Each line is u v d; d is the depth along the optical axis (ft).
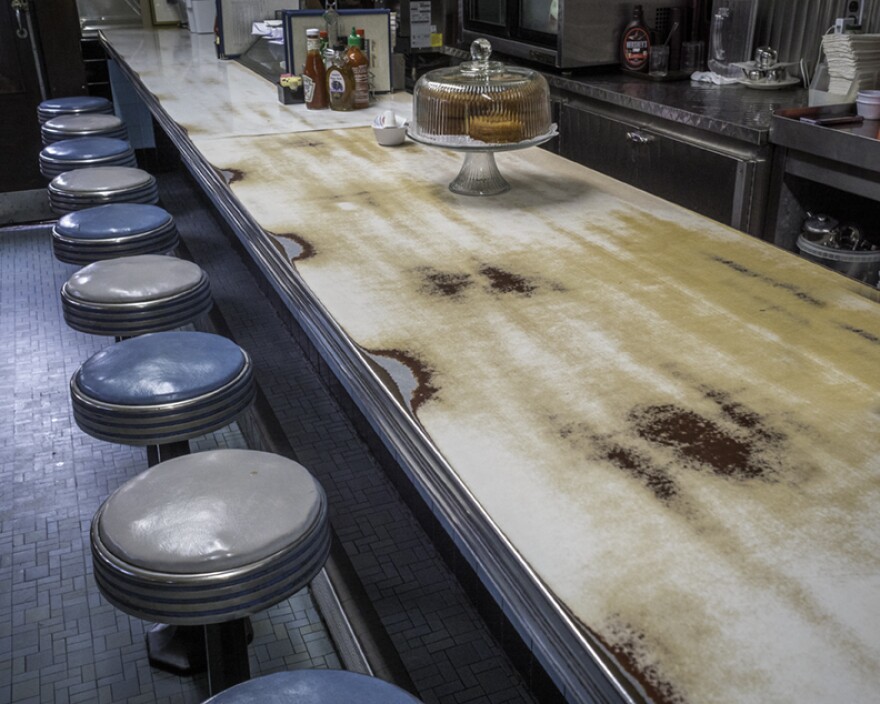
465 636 5.98
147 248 8.96
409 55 16.51
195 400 5.77
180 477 4.72
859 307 5.32
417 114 7.52
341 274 5.97
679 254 6.21
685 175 11.89
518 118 7.11
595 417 4.18
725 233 6.62
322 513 4.58
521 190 7.76
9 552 8.78
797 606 3.01
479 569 3.92
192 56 15.39
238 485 4.65
